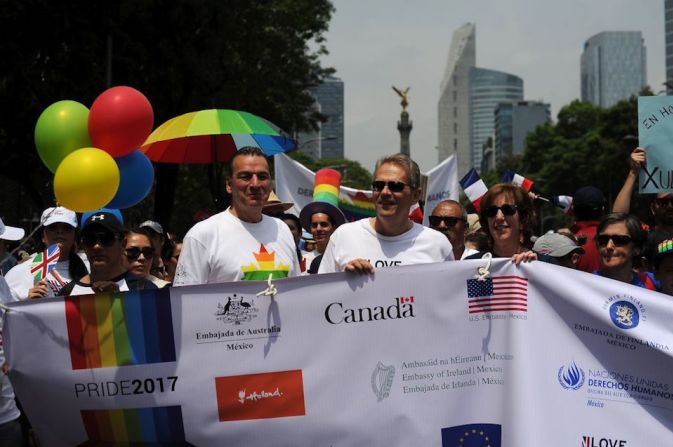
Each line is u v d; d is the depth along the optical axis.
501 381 4.88
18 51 22.09
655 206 7.64
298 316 4.84
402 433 4.84
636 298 4.84
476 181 10.73
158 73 24.77
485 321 4.89
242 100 29.36
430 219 7.50
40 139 5.54
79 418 4.89
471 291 4.89
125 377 4.84
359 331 4.86
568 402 4.85
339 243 5.35
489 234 5.68
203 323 4.84
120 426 4.87
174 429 4.86
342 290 4.86
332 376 4.84
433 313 4.87
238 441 4.85
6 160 26.52
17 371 4.87
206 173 37.34
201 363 4.83
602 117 72.31
